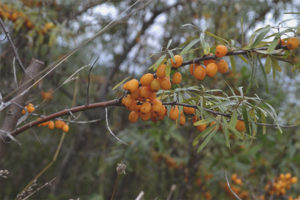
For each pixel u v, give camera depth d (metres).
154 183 4.48
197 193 4.22
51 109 2.63
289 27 1.35
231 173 3.77
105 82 4.37
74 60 2.97
